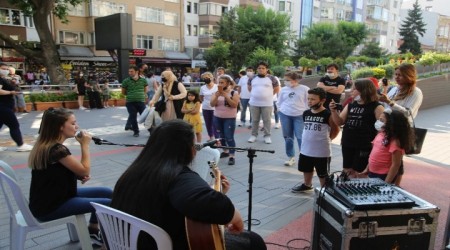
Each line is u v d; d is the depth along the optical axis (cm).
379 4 6069
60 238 348
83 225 292
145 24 3253
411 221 254
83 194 320
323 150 445
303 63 2844
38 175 279
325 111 442
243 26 3422
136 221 182
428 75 1747
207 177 316
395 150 324
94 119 1105
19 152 666
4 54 2506
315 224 294
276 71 2461
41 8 1655
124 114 1234
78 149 700
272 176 549
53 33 2791
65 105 1388
